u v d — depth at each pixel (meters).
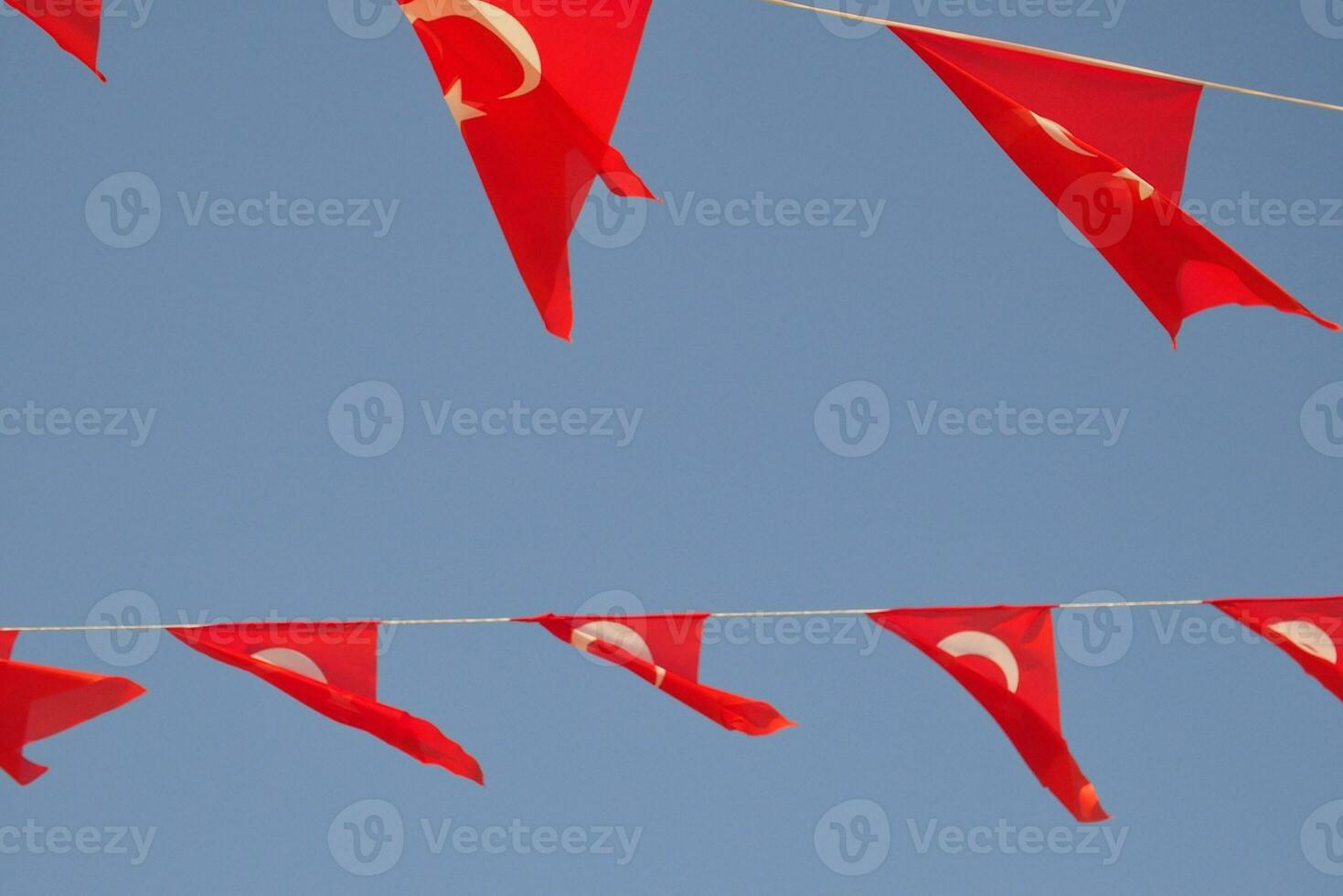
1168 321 5.45
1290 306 5.32
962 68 5.22
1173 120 5.28
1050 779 5.73
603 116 4.82
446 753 5.88
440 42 4.85
